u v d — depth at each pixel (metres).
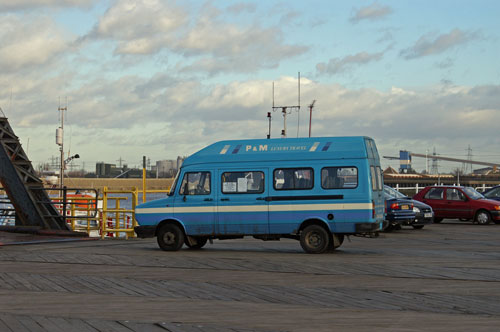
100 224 20.78
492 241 19.50
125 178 102.56
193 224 16.06
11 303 9.07
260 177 15.75
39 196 20.80
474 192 29.14
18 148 20.83
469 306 8.85
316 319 7.98
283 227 15.53
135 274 11.94
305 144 15.59
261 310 8.57
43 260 14.08
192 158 16.28
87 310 8.55
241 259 14.17
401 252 15.90
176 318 8.04
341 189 15.20
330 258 14.40
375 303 9.09
